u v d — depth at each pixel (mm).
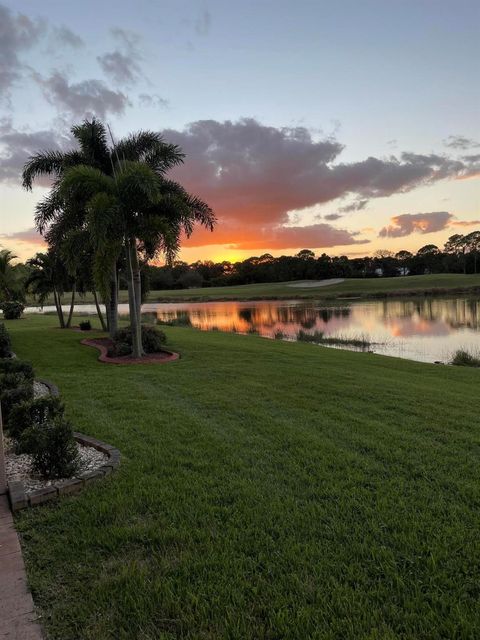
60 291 22281
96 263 12031
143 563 2574
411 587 2334
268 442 4625
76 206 12000
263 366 9734
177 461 4125
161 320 32375
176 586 2369
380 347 18031
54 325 24344
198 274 94938
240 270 99750
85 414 5773
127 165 11266
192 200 12703
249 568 2508
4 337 11469
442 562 2533
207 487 3555
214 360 10695
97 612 2178
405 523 2938
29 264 21453
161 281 89688
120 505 3252
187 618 2123
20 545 2777
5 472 3912
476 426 5184
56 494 3424
